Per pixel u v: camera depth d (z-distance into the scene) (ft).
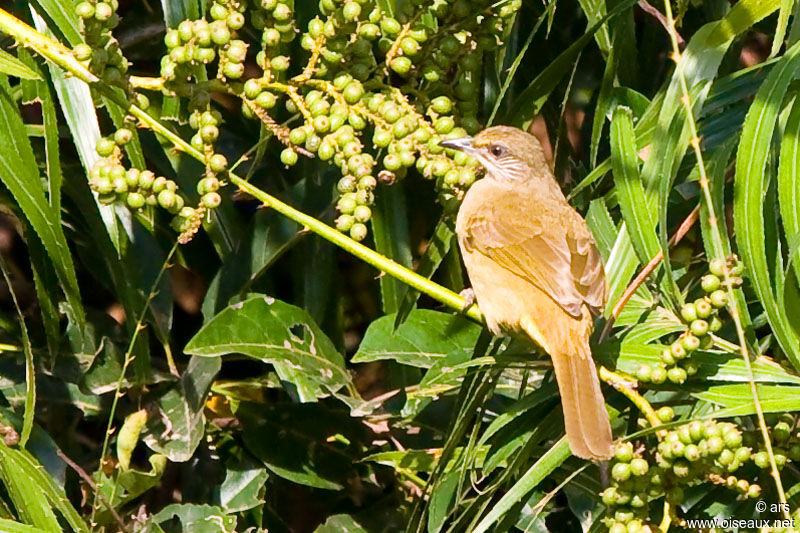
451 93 28.07
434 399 33.12
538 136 40.75
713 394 26.32
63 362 32.17
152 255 32.76
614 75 31.63
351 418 33.30
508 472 27.48
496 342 30.96
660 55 36.22
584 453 25.44
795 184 26.17
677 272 31.58
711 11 35.12
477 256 30.76
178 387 32.45
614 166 27.89
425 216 34.53
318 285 33.71
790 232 26.16
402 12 28.78
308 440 33.09
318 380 30.71
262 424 32.94
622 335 28.17
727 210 35.01
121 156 26.53
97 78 26.00
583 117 37.01
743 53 38.73
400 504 33.53
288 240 32.76
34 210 27.25
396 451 31.89
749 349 26.96
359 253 27.14
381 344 31.04
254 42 35.55
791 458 25.40
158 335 32.94
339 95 26.58
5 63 25.49
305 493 34.73
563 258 29.68
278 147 34.22
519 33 35.19
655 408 29.27
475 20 27.35
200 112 26.27
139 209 26.23
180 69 26.18
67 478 32.48
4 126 26.91
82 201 32.27
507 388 32.58
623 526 24.49
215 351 29.66
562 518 33.94
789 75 25.93
